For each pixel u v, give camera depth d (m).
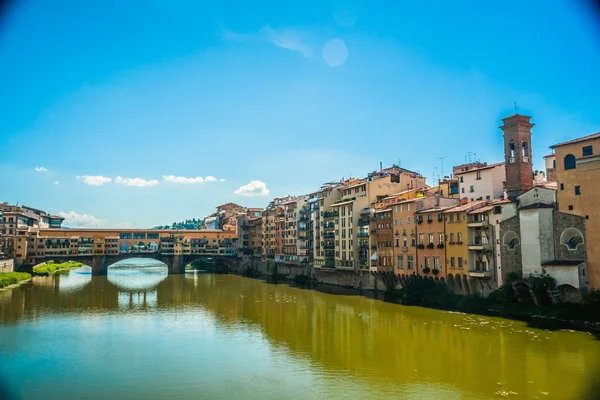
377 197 112.00
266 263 165.38
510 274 69.94
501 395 39.56
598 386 40.34
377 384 43.09
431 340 56.66
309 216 138.75
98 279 146.75
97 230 169.88
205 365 49.78
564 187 65.69
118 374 47.00
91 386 43.69
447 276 81.62
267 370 47.81
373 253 104.06
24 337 62.06
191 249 180.38
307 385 43.31
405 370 46.59
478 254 76.31
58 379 45.56
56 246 159.25
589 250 62.31
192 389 42.81
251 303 91.50
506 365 46.56
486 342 54.44
